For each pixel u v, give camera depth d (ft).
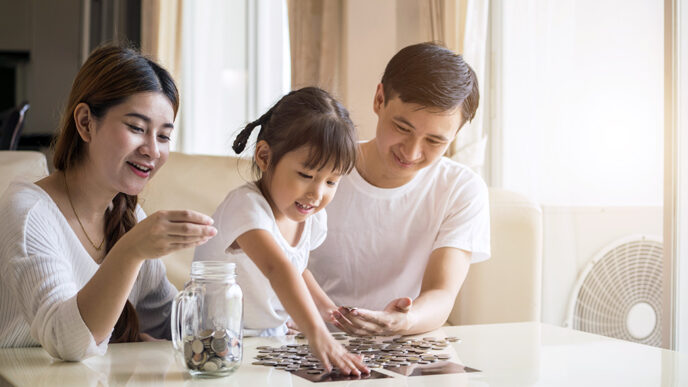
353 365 3.26
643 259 7.86
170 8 13.50
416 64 4.87
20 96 18.04
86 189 4.16
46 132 17.87
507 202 6.59
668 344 6.54
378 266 5.90
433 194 5.85
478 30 8.20
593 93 8.02
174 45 13.53
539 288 6.57
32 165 5.74
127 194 4.23
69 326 3.37
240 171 6.56
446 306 4.83
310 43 10.39
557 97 8.29
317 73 10.40
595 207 8.04
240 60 13.34
